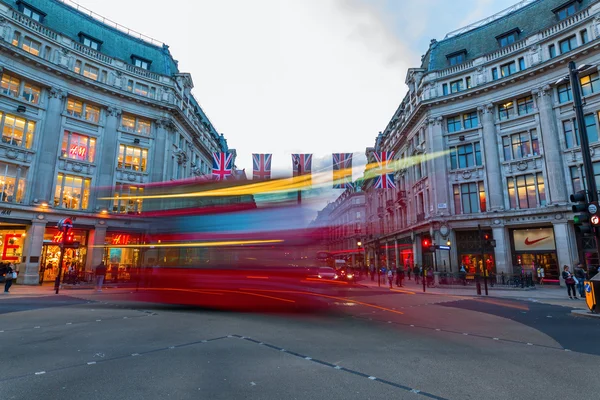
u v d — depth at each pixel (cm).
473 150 3136
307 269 1423
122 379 528
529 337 849
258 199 1470
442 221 3094
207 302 1530
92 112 3089
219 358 645
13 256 2612
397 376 550
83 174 2933
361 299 1753
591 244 2489
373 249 5428
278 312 1259
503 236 2848
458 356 669
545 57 2767
